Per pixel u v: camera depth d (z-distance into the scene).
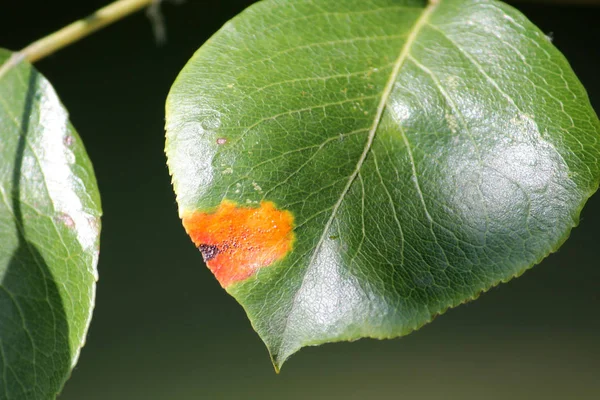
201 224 0.23
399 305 0.23
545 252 0.23
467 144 0.23
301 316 0.23
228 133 0.23
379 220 0.23
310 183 0.23
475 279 0.23
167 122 0.23
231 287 0.23
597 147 0.23
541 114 0.23
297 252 0.23
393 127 0.23
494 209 0.23
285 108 0.23
